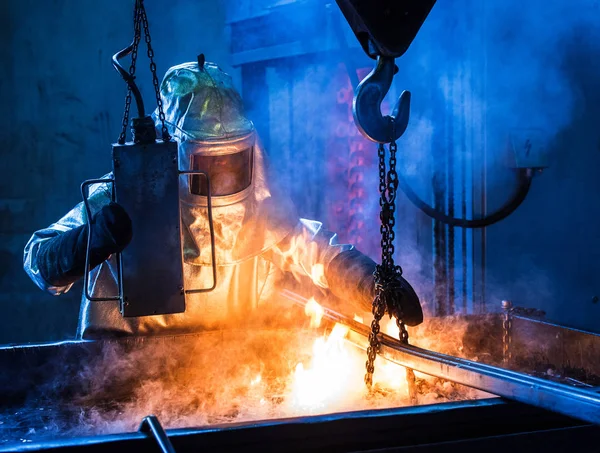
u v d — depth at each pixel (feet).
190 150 7.72
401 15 6.08
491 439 5.57
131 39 15.90
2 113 15.62
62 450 4.90
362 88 6.25
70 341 8.30
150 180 6.39
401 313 6.92
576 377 8.33
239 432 5.19
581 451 5.77
